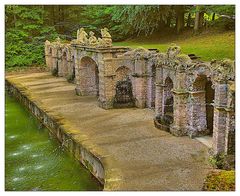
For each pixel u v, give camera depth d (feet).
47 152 81.30
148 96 101.14
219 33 125.49
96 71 121.90
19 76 173.06
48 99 117.08
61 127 84.23
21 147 84.84
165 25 158.30
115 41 177.78
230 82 59.16
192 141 73.46
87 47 109.29
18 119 110.22
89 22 207.10
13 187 64.03
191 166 61.11
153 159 64.23
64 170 71.41
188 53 98.02
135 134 78.54
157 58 86.28
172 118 83.10
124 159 64.34
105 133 79.46
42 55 201.26
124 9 139.85
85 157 70.18
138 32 163.53
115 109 101.91
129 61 102.01
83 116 94.58
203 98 75.41
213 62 66.74
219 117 61.11
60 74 166.61
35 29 212.02
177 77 75.61
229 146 60.80
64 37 210.59
